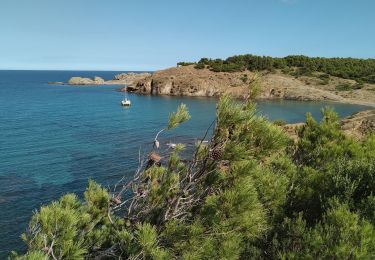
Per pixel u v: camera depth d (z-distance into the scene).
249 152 4.59
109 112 83.44
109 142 50.16
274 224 6.68
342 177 7.75
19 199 28.42
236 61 139.88
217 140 4.66
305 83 126.19
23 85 191.12
